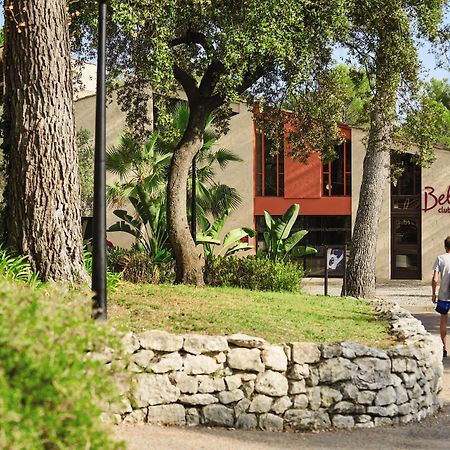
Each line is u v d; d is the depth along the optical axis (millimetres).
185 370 9164
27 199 12398
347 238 42188
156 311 11898
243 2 17906
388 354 10047
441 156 41844
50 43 12461
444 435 9391
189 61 22734
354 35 20859
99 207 10188
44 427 4109
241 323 11477
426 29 20750
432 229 42000
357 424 9664
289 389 9469
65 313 5199
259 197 42344
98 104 10258
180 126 30047
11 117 12648
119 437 8156
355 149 42031
